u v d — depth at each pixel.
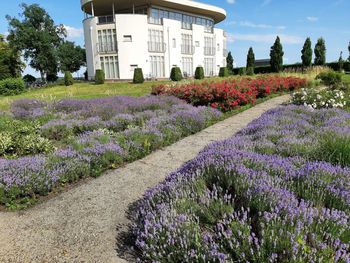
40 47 50.66
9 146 7.45
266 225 2.62
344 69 42.88
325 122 7.31
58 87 33.78
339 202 3.00
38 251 3.34
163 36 38.38
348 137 4.96
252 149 5.09
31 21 52.44
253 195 3.12
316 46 46.12
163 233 2.85
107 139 7.33
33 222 4.03
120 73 36.00
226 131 9.02
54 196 4.89
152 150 7.35
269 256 2.25
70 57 56.81
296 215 2.63
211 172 3.90
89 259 3.13
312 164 3.86
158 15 39.56
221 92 12.73
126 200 4.59
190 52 42.16
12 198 4.68
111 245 3.37
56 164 5.60
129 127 8.83
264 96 16.05
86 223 3.92
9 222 4.07
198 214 3.16
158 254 2.67
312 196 3.11
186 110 10.95
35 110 12.99
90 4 37.56
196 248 2.62
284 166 3.94
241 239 2.53
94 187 5.18
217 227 2.84
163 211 3.15
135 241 3.09
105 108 11.80
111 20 35.81
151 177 5.57
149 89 25.11
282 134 6.09
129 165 6.33
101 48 36.41
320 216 2.59
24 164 5.42
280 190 3.11
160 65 38.62
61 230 3.78
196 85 14.99
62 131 9.16
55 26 55.00
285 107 10.02
